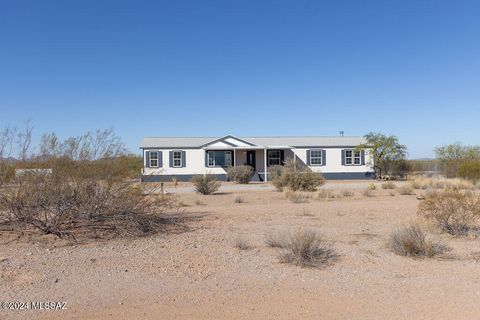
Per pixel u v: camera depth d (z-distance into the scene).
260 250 8.20
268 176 38.38
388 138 38.22
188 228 10.77
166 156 37.28
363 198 19.86
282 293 5.72
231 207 16.03
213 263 7.25
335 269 6.87
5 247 8.37
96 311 5.09
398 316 4.89
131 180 10.51
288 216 13.20
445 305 5.22
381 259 7.50
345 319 4.83
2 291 5.78
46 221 9.62
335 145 38.56
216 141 37.62
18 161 9.42
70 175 9.56
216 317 4.90
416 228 8.55
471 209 9.98
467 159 36.56
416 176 38.94
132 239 9.28
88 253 7.94
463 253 7.97
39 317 4.91
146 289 5.90
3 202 9.31
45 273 6.62
